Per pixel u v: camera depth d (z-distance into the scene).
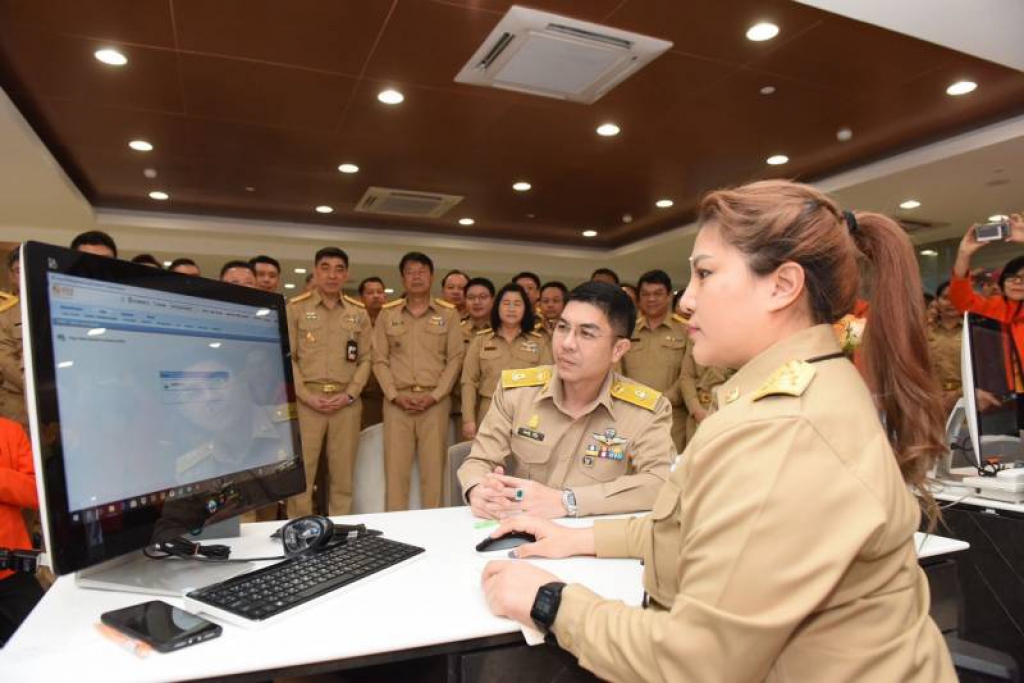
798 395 0.62
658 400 1.55
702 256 0.72
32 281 0.76
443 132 4.55
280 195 6.17
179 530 0.95
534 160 5.18
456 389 4.09
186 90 3.80
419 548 1.09
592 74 3.58
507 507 1.34
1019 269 2.87
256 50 3.31
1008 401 1.92
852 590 0.59
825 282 0.68
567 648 0.73
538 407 1.58
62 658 0.71
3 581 1.55
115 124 4.32
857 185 5.28
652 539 0.80
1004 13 2.95
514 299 3.84
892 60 3.47
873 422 0.62
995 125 4.30
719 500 0.60
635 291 5.67
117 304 0.89
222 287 1.12
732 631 0.57
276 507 3.38
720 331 0.71
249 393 1.16
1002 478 1.81
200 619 0.77
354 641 0.75
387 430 3.64
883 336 0.73
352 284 9.56
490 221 7.30
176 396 0.99
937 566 1.17
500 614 0.82
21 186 5.12
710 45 3.28
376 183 5.80
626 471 1.53
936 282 7.30
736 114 4.23
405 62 3.46
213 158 5.05
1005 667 0.85
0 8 2.89
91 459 0.82
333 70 3.55
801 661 0.60
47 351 0.77
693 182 5.79
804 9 2.94
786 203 0.69
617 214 6.98
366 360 3.63
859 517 0.56
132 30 3.10
